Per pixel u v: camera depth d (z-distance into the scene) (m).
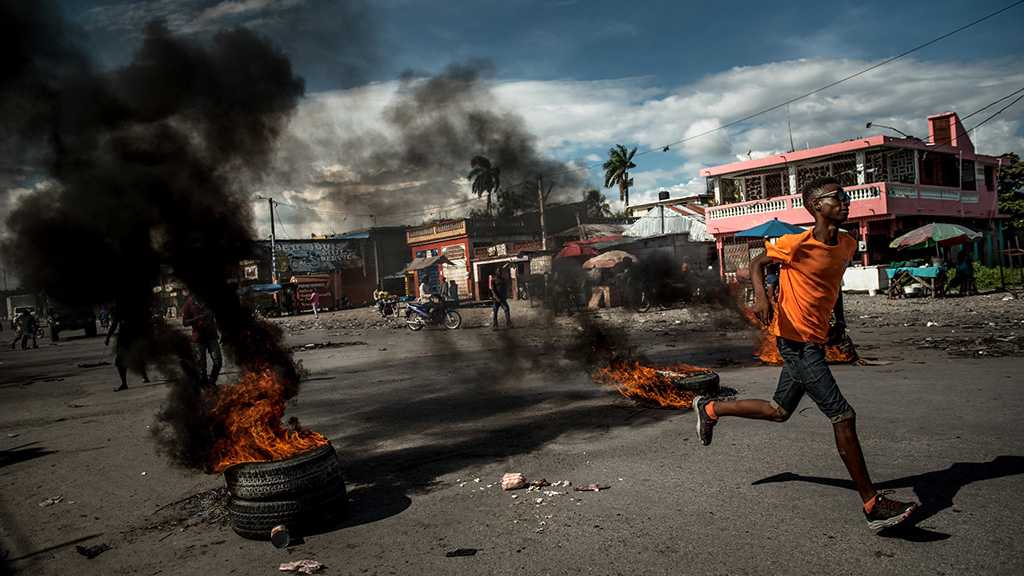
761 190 30.73
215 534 3.88
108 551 3.73
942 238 20.81
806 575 2.76
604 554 3.11
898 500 3.22
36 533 4.11
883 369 7.77
